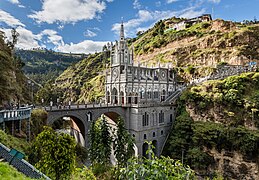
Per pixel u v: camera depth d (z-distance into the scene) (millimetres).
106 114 73812
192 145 65875
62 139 24234
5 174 15727
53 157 22938
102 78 147500
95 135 47000
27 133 38156
